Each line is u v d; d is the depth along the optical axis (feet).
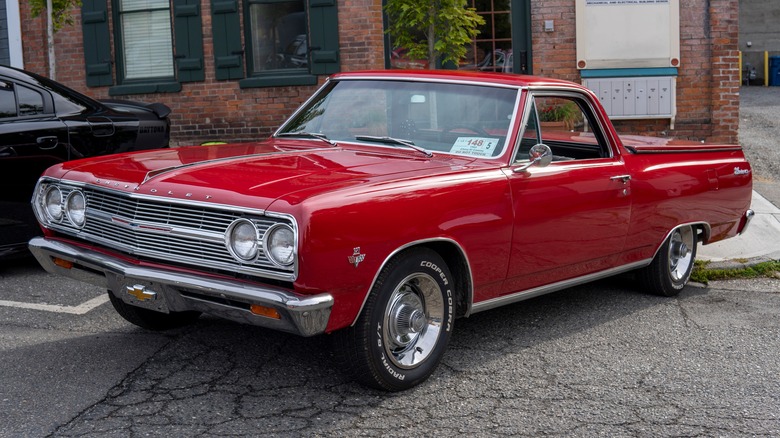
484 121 17.42
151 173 15.26
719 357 17.56
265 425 13.85
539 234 17.33
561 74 38.60
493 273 16.63
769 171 39.06
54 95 24.52
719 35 37.63
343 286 13.74
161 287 14.53
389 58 39.60
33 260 25.63
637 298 22.06
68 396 14.93
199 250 14.19
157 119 27.20
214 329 18.69
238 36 39.70
